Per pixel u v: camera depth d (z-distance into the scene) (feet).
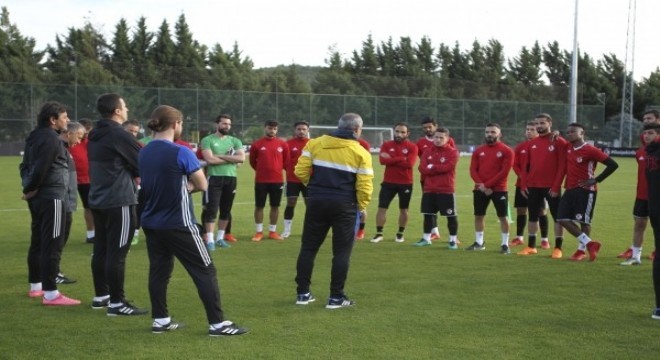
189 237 18.20
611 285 25.20
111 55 189.26
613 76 199.93
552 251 33.63
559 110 156.56
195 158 18.40
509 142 153.79
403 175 36.76
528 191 32.68
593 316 20.66
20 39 172.45
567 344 17.83
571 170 30.71
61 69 157.48
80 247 33.96
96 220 21.40
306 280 22.15
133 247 33.68
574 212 30.63
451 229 34.35
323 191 21.58
